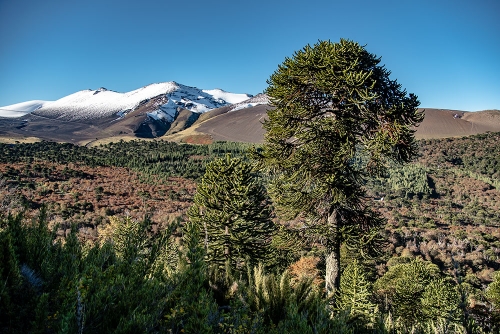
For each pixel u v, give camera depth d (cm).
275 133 931
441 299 1741
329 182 838
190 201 7712
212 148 18475
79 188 7619
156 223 4081
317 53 920
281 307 446
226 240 1548
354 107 882
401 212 9956
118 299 276
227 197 1612
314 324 368
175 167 12975
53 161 10788
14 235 346
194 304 293
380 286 2741
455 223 9212
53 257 355
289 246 941
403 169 14750
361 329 525
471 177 15350
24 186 7006
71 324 226
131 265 334
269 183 993
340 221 934
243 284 480
